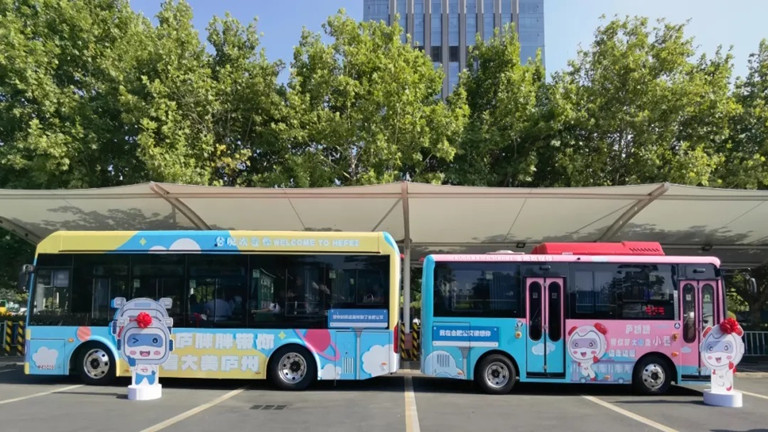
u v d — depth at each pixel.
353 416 8.31
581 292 10.80
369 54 17.88
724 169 18.50
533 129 18.80
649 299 10.75
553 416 8.45
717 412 8.90
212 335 10.91
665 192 12.84
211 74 18.72
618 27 19.02
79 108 17.36
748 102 19.73
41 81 16.84
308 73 18.53
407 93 17.08
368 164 17.22
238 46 19.73
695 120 18.81
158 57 17.22
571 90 18.61
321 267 11.07
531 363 10.64
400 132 17.39
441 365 10.77
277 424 7.70
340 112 18.28
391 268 11.04
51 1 17.91
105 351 11.28
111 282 11.35
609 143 18.72
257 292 11.04
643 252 11.18
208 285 11.12
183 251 11.27
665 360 10.64
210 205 14.53
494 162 20.06
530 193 13.08
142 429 7.35
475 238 17.12
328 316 10.91
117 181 18.50
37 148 15.86
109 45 18.94
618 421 8.10
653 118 17.80
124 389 10.78
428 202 13.96
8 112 17.30
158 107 16.14
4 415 8.27
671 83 18.34
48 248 11.55
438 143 17.86
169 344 9.98
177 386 11.30
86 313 11.32
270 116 18.72
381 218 15.55
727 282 23.27
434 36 79.06
